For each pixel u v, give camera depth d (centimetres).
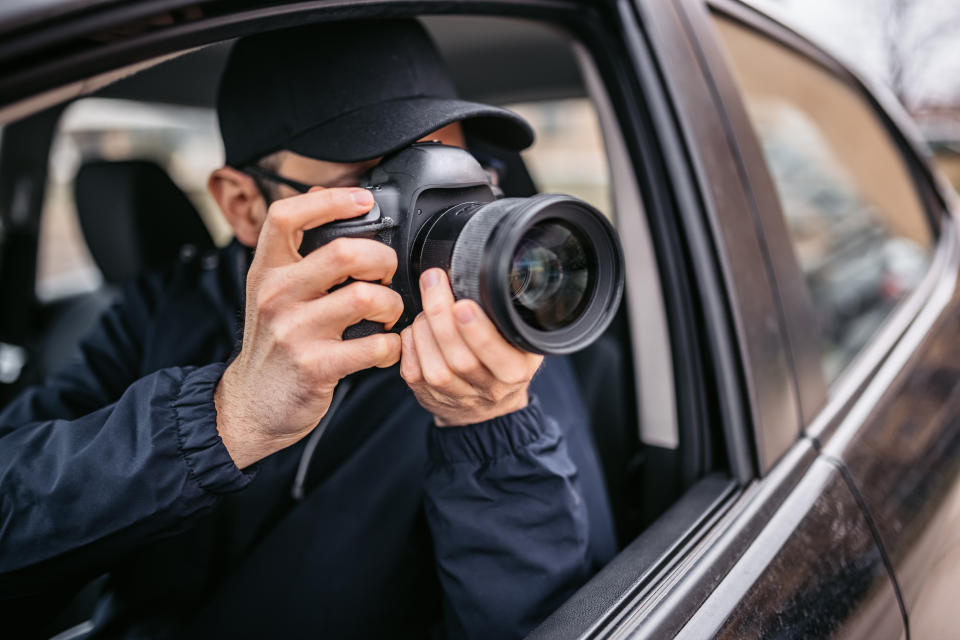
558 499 89
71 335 228
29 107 57
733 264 108
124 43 59
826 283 236
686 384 110
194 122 220
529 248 69
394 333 74
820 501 107
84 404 127
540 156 355
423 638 114
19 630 93
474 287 64
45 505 72
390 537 111
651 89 107
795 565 95
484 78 192
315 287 66
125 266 215
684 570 86
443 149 79
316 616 108
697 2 127
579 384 147
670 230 109
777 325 116
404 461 114
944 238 230
